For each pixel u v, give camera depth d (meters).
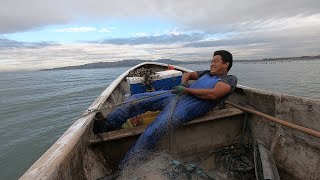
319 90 20.42
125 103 2.81
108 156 2.66
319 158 2.28
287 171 2.61
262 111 3.15
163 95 2.97
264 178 2.21
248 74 43.66
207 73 3.20
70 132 2.13
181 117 2.67
